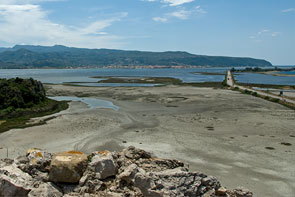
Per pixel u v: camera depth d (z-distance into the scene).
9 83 60.91
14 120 48.09
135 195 11.51
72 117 52.03
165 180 12.13
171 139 37.81
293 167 27.88
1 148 33.16
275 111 59.38
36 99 61.84
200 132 41.75
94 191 11.73
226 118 52.12
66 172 11.90
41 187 11.23
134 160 14.88
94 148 33.94
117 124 46.81
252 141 37.00
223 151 32.75
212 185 13.12
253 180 24.73
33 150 14.44
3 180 10.80
